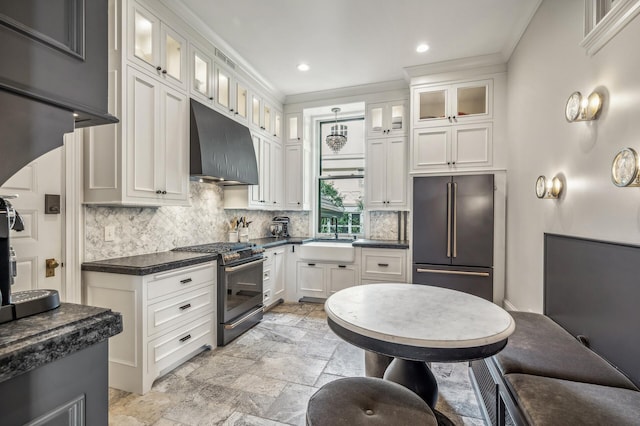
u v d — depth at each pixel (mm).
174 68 2617
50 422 781
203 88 2975
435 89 3678
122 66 2121
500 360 1535
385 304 1751
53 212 2021
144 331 2098
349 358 2627
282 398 2059
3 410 696
